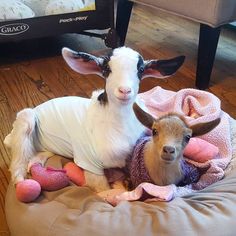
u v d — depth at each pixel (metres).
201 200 0.78
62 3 1.61
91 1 1.64
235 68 1.67
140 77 0.83
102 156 0.88
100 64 0.84
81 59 0.85
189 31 2.03
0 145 1.19
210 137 0.97
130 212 0.76
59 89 1.52
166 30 2.04
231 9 1.41
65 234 0.72
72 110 0.92
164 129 0.77
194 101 1.05
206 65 1.48
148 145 0.86
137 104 0.85
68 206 0.80
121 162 0.90
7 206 0.84
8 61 1.74
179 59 0.86
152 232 0.71
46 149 0.95
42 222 0.75
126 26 1.85
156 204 0.77
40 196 0.83
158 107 1.09
